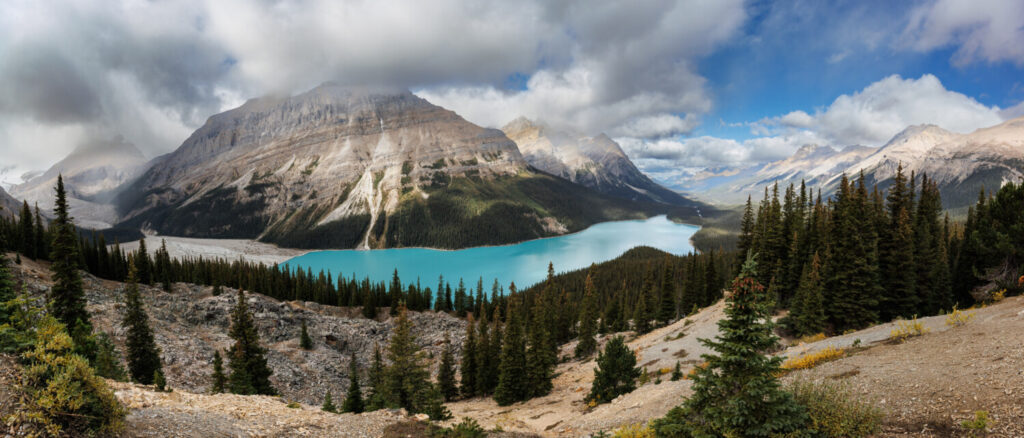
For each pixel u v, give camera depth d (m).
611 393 35.84
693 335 52.47
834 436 12.85
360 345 85.44
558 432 26.05
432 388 42.47
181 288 96.00
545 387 50.81
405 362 50.75
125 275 98.12
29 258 84.62
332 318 96.81
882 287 44.56
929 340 20.03
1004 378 13.35
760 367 13.59
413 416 24.12
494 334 60.38
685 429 14.60
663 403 24.73
